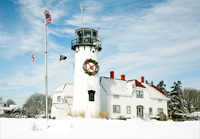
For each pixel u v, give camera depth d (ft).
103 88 124.88
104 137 52.08
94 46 116.26
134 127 73.67
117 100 127.65
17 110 153.17
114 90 129.29
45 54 75.10
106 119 106.01
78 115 106.73
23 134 55.88
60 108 124.36
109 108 122.62
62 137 51.78
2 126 73.36
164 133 59.00
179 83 188.24
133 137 52.16
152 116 138.92
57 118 121.60
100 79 133.90
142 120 113.70
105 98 122.72
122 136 53.62
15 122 88.79
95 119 98.89
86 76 111.65
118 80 144.36
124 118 116.37
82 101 109.29
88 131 62.08
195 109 230.07
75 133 58.18
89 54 114.42
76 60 116.26
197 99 229.25
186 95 229.86
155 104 149.59
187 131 63.21
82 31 116.37
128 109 132.05
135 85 140.36
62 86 146.41
